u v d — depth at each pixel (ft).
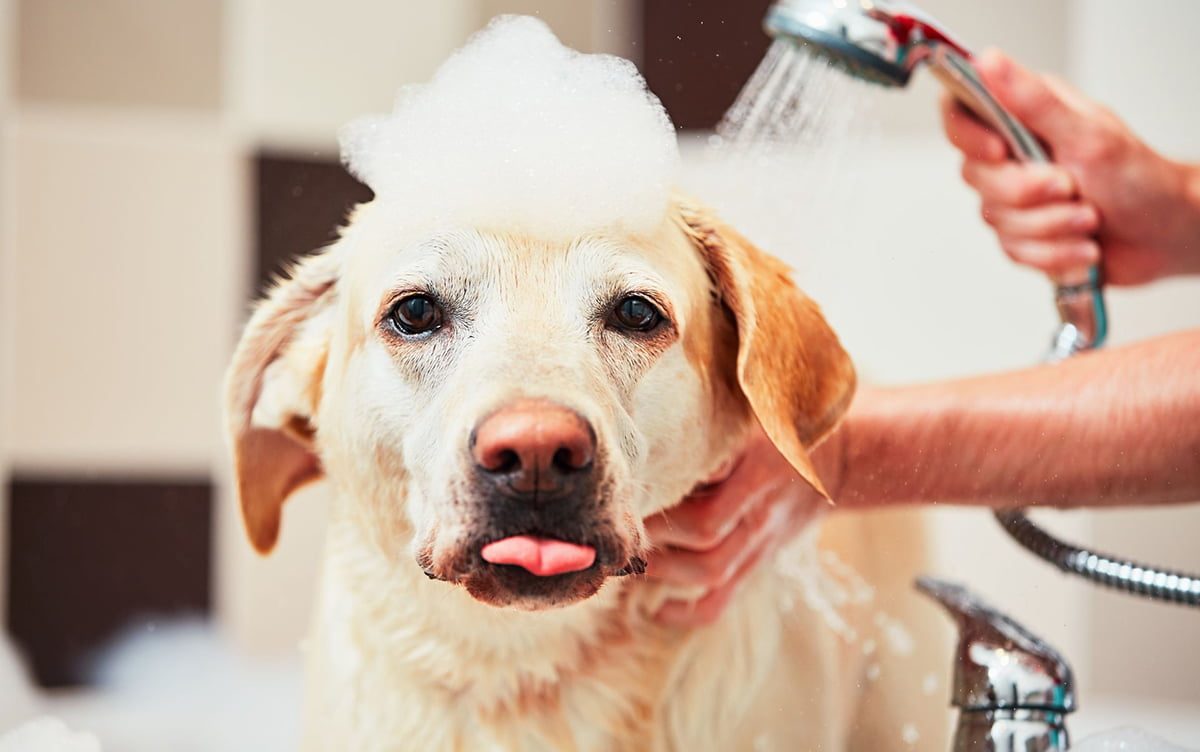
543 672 4.08
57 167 8.66
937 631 5.97
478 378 3.29
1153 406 4.00
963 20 8.70
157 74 8.73
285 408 4.29
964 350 8.50
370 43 8.89
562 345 3.39
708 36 7.63
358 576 4.14
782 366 3.96
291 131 8.82
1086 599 7.77
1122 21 8.51
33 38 8.64
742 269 3.96
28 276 8.61
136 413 8.66
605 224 3.60
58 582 8.48
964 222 8.44
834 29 4.16
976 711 3.33
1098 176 4.84
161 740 7.52
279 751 7.48
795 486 4.33
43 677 8.36
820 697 4.59
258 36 8.79
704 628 4.24
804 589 4.78
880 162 8.45
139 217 8.71
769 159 5.47
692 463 3.95
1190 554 8.00
